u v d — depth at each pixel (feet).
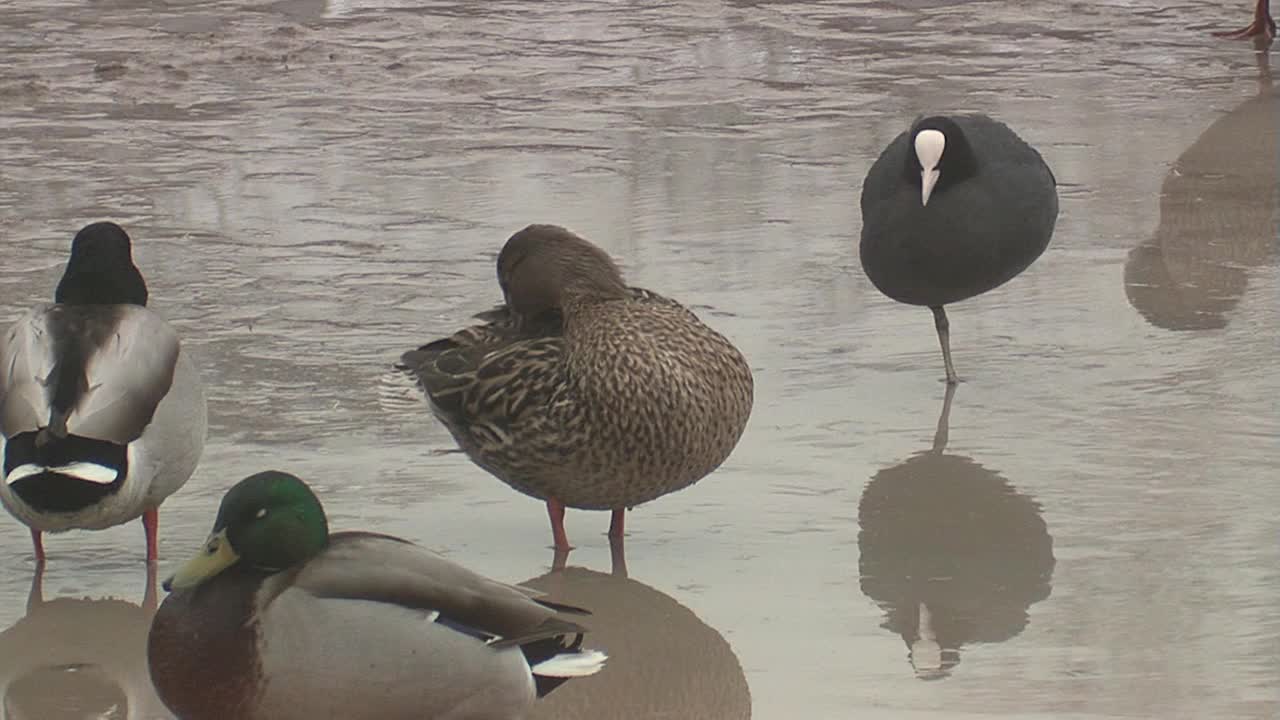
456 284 51.42
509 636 28.12
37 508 33.32
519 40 79.97
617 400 34.86
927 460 40.52
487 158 63.36
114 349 34.17
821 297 50.78
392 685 27.68
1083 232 56.44
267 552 28.07
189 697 27.91
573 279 36.78
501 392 35.73
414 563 28.25
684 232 55.72
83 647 33.09
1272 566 35.12
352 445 41.19
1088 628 32.91
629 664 32.12
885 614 33.73
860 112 69.26
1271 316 49.37
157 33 80.38
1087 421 42.52
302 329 47.98
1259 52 78.28
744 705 30.50
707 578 35.29
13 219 56.49
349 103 70.13
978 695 30.45
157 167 62.03
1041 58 77.20
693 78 74.02
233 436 41.50
